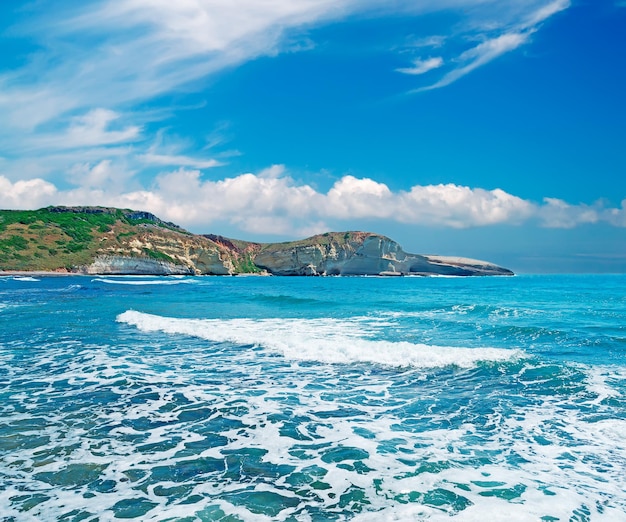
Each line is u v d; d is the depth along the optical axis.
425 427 7.51
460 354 12.58
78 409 8.14
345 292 48.44
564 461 6.20
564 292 48.34
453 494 5.21
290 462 6.06
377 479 5.58
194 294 41.38
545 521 4.64
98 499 4.95
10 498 4.93
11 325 18.98
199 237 128.88
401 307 27.55
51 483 5.32
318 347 13.58
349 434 7.14
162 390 9.46
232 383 10.09
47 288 46.97
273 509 4.80
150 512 4.69
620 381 10.23
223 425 7.46
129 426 7.33
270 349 13.79
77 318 21.38
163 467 5.82
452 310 25.55
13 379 10.20
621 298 37.25
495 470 5.89
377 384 10.10
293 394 9.31
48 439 6.71
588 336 15.87
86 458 6.05
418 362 11.98
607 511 4.85
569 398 9.09
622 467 6.00
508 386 9.96
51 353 13.16
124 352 13.38
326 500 5.04
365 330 17.64
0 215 103.12
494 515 4.75
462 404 8.72
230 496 5.08
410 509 4.85
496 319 21.25
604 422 7.72
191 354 13.13
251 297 35.94
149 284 61.72
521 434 7.20
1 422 7.42
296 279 108.31
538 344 14.77
